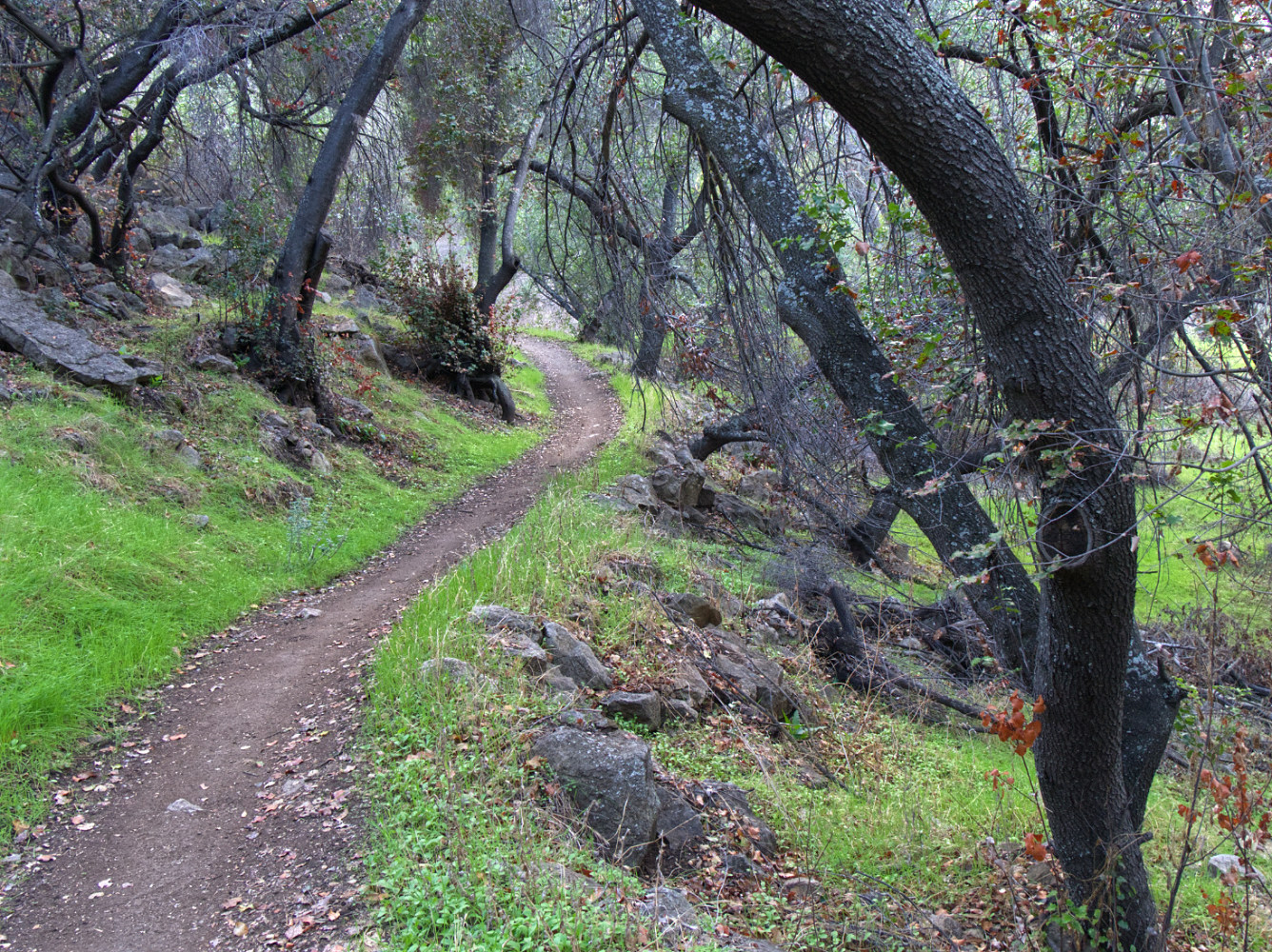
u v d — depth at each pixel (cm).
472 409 2111
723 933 435
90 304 1435
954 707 955
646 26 533
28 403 1021
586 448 2030
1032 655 465
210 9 1514
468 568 864
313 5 1572
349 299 2294
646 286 716
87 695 645
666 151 753
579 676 706
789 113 721
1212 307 405
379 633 830
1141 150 562
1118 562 370
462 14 1825
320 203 1541
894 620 1186
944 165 332
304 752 595
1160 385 534
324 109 2120
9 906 441
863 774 747
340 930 403
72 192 1482
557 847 470
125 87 1551
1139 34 553
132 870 473
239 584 929
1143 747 488
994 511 515
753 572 1253
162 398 1214
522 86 1880
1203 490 390
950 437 575
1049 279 348
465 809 484
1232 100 496
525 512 1424
